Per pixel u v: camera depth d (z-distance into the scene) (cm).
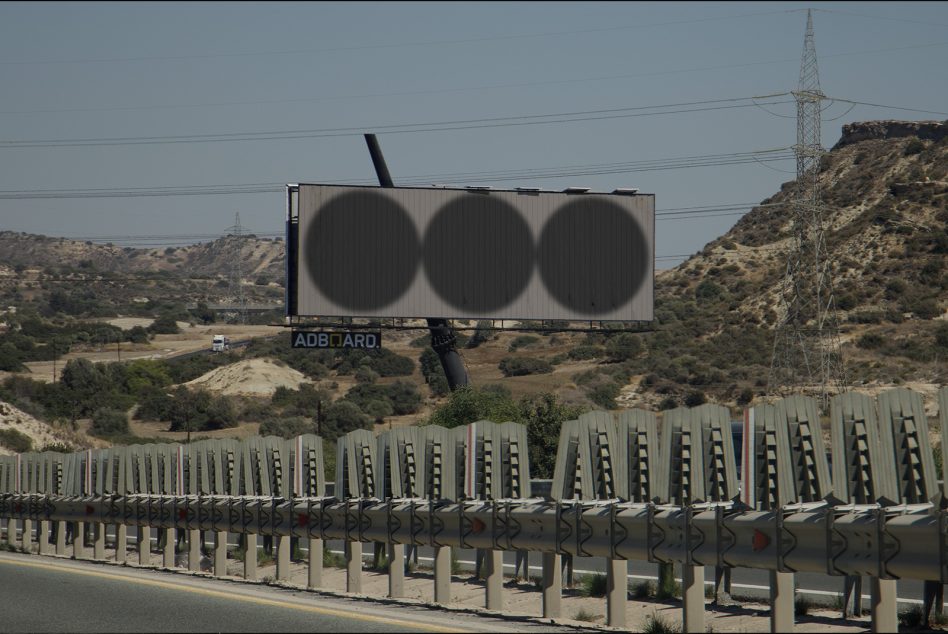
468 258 8375
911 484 1823
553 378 16025
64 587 2956
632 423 2288
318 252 8206
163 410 17338
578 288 8500
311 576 3103
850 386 13175
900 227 18862
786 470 1955
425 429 2798
